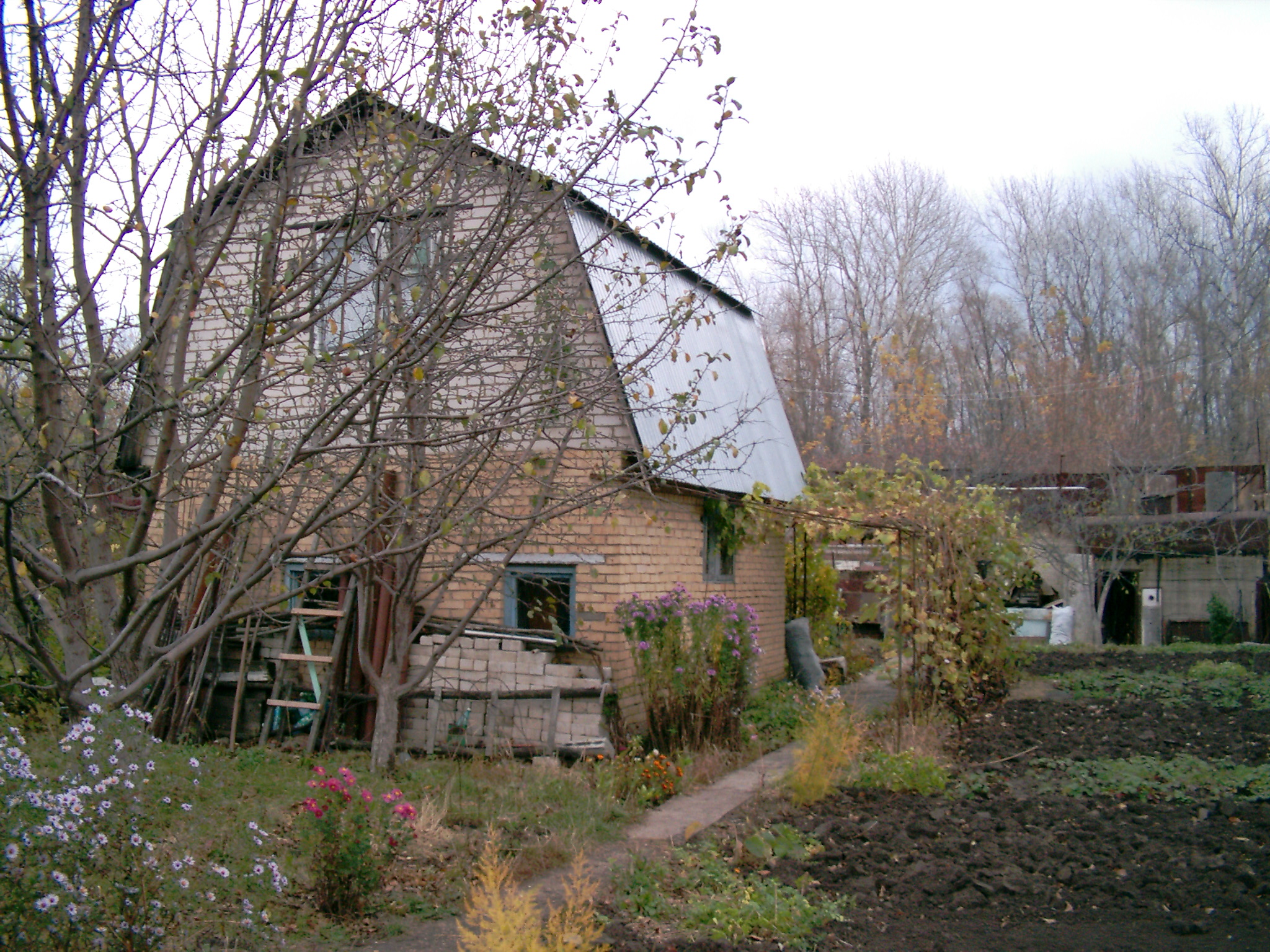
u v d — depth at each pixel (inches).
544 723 387.9
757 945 208.5
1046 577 970.7
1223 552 896.9
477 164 328.2
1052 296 1696.6
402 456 366.9
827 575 722.2
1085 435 1332.4
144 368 234.5
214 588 385.4
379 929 220.2
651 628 399.5
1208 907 222.8
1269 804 301.9
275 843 255.1
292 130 246.5
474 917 218.1
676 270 312.2
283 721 397.4
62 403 227.3
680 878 251.0
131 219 236.4
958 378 1733.5
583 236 397.7
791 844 275.7
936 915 227.3
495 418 268.4
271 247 236.5
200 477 308.8
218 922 202.2
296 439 272.8
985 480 1053.2
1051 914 224.4
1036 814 305.9
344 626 394.0
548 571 427.2
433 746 378.0
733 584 561.0
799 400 1612.9
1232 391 1480.1
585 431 231.5
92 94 229.0
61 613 236.8
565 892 218.5
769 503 568.7
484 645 403.2
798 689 579.8
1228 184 1587.1
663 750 400.5
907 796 335.9
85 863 165.9
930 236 1745.8
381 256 348.8
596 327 354.0
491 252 235.8
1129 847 267.3
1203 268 1592.0
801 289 1745.8
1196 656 736.3
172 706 387.9
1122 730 436.1
